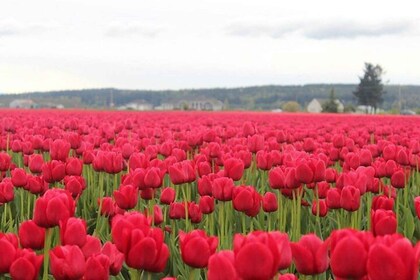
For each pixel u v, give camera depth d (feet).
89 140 33.53
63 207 11.34
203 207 17.22
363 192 17.31
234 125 61.62
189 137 32.86
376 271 7.01
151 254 9.38
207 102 556.92
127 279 15.90
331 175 21.86
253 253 7.39
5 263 9.37
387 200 15.43
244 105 567.18
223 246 15.98
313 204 19.61
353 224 17.11
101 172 23.48
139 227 9.61
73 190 17.26
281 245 8.48
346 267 7.61
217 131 39.93
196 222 17.69
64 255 9.29
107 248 10.50
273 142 30.89
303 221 21.67
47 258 11.67
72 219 10.21
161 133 40.73
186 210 17.28
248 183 26.76
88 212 22.66
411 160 26.09
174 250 16.16
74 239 10.14
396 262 6.87
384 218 11.34
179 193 24.57
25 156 28.58
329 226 20.21
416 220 21.80
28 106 466.70
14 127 42.91
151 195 17.81
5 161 23.53
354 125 71.36
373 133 51.06
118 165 21.79
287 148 30.27
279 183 17.89
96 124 54.70
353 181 17.39
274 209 17.90
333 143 31.91
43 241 11.33
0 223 20.71
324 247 8.80
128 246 9.45
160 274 15.81
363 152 24.66
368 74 426.10
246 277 7.47
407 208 20.20
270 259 7.41
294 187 17.40
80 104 497.05
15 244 9.85
